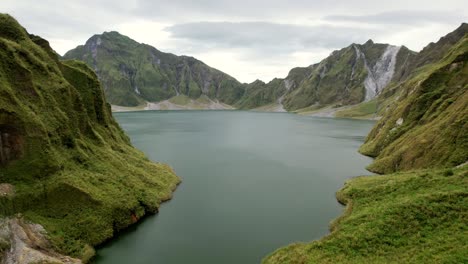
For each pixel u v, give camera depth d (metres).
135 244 53.38
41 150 57.50
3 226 45.69
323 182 89.75
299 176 96.31
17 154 55.03
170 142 164.00
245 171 102.69
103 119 91.94
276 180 91.81
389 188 63.91
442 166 75.69
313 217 64.56
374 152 128.00
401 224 46.38
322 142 169.38
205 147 149.88
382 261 40.84
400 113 130.12
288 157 126.62
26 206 51.25
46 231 49.12
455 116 86.25
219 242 54.31
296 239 55.25
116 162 74.56
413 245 42.41
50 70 74.88
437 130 88.06
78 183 57.91
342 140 177.75
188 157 124.88
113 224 57.16
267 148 148.88
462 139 77.69
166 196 74.50
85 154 68.44
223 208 69.44
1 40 62.66
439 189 54.28
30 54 70.31
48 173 56.38
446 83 124.88
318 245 46.88
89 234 52.56
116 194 62.19
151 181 76.50
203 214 66.06
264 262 47.84
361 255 43.00
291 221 62.66
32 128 57.59
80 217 53.78
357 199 66.69
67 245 48.94
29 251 44.38
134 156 90.12
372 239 45.09
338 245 45.88
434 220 45.53
